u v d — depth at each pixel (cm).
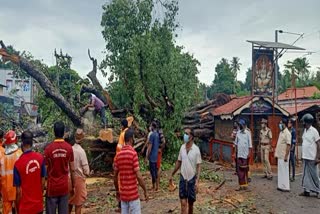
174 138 1617
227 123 1762
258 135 1694
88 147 1415
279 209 885
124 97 1838
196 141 1947
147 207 913
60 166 612
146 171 1461
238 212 860
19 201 571
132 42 1641
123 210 618
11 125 1720
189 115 1981
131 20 1792
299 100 2742
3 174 721
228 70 7406
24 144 581
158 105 1669
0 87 3553
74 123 1551
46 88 1498
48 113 1827
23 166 568
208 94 7250
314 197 1005
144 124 1616
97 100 1538
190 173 744
